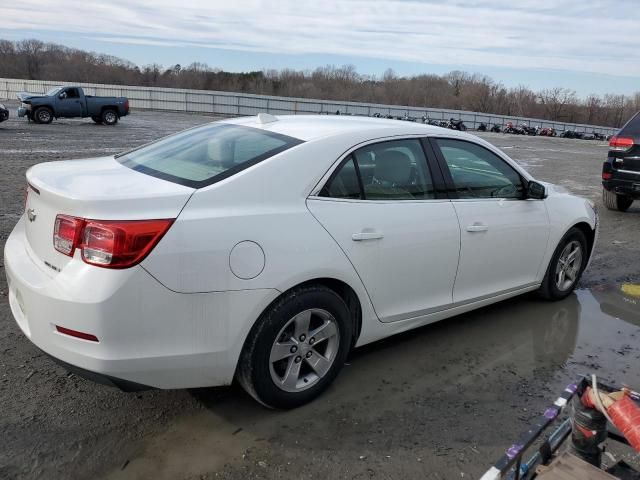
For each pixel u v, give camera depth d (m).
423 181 3.62
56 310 2.48
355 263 3.11
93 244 2.44
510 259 4.22
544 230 4.46
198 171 2.94
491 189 4.09
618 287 5.54
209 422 2.94
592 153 24.50
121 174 3.03
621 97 97.12
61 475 2.50
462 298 3.92
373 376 3.50
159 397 3.15
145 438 2.78
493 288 4.18
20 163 11.32
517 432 2.97
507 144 27.36
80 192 2.59
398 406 3.17
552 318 4.62
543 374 3.65
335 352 3.16
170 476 2.53
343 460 2.68
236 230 2.67
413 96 92.00
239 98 47.41
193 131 3.83
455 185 3.80
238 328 2.69
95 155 13.49
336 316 3.08
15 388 3.14
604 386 2.13
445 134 3.85
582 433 2.07
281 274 2.77
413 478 2.58
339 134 3.27
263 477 2.54
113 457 2.63
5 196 7.91
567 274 4.98
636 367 3.82
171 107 46.09
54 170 3.14
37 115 24.11
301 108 50.00
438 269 3.64
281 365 2.98
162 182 2.82
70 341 2.49
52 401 3.05
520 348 4.03
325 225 2.99
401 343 4.00
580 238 4.96
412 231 3.41
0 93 48.38
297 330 2.95
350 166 3.22
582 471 1.90
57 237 2.59
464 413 3.14
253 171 2.87
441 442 2.86
